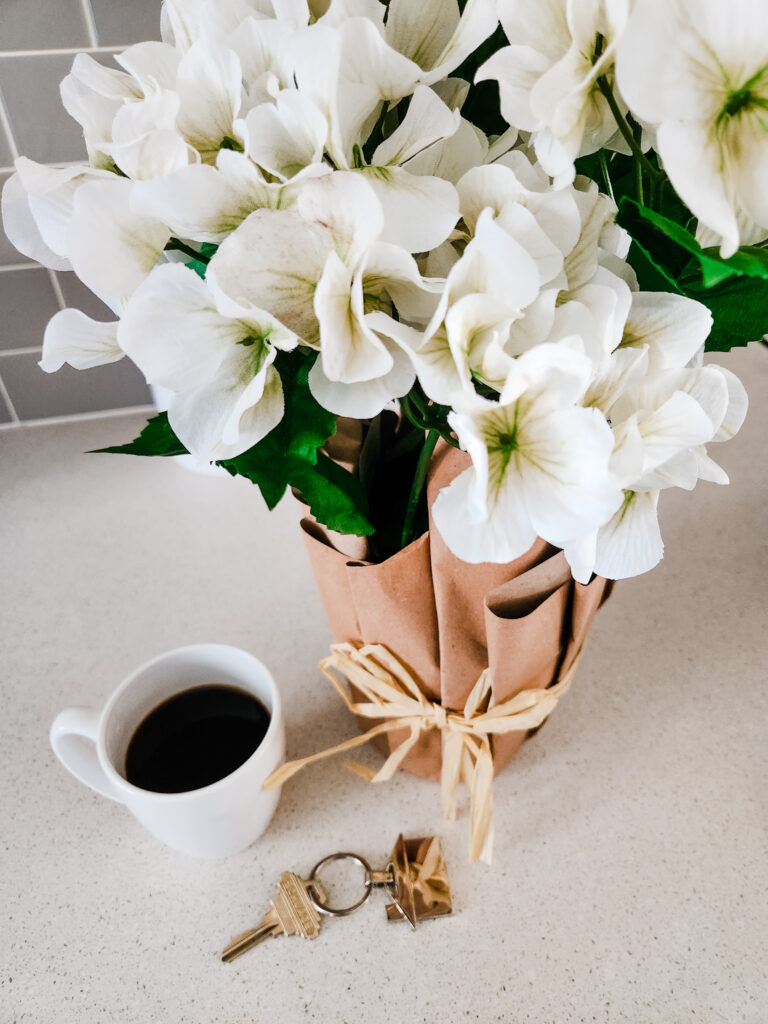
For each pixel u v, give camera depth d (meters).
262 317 0.24
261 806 0.42
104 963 0.41
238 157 0.24
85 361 0.30
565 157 0.24
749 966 0.39
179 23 0.27
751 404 0.70
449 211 0.24
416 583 0.36
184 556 0.61
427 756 0.45
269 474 0.28
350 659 0.43
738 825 0.44
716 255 0.24
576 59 0.23
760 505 0.61
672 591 0.55
